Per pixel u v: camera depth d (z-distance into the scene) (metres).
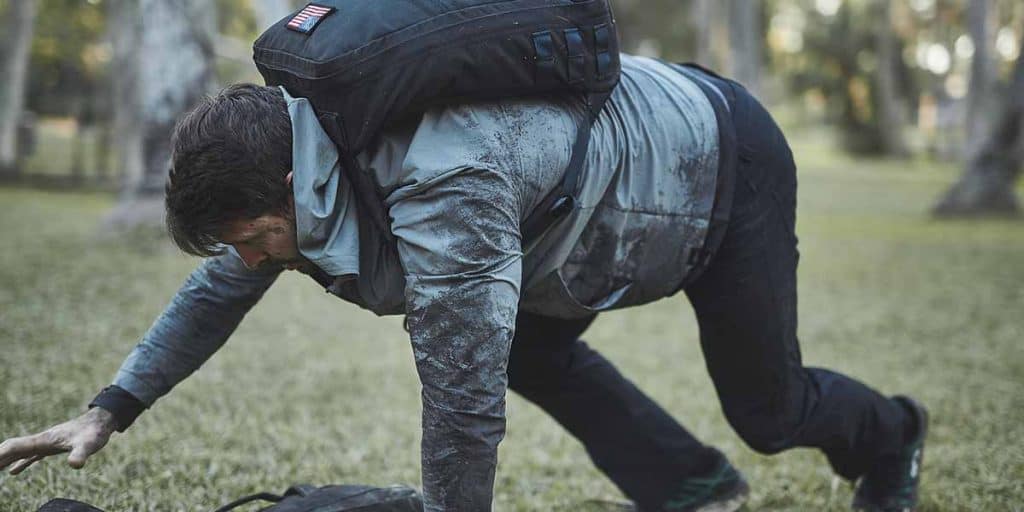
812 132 70.06
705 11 28.39
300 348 6.79
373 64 2.26
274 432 4.77
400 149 2.34
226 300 2.83
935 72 58.69
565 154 2.47
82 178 22.08
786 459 4.67
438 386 2.27
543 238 2.56
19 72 21.36
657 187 2.68
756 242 2.91
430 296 2.26
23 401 4.96
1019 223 18.45
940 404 5.77
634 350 7.41
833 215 20.33
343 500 2.91
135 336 6.86
